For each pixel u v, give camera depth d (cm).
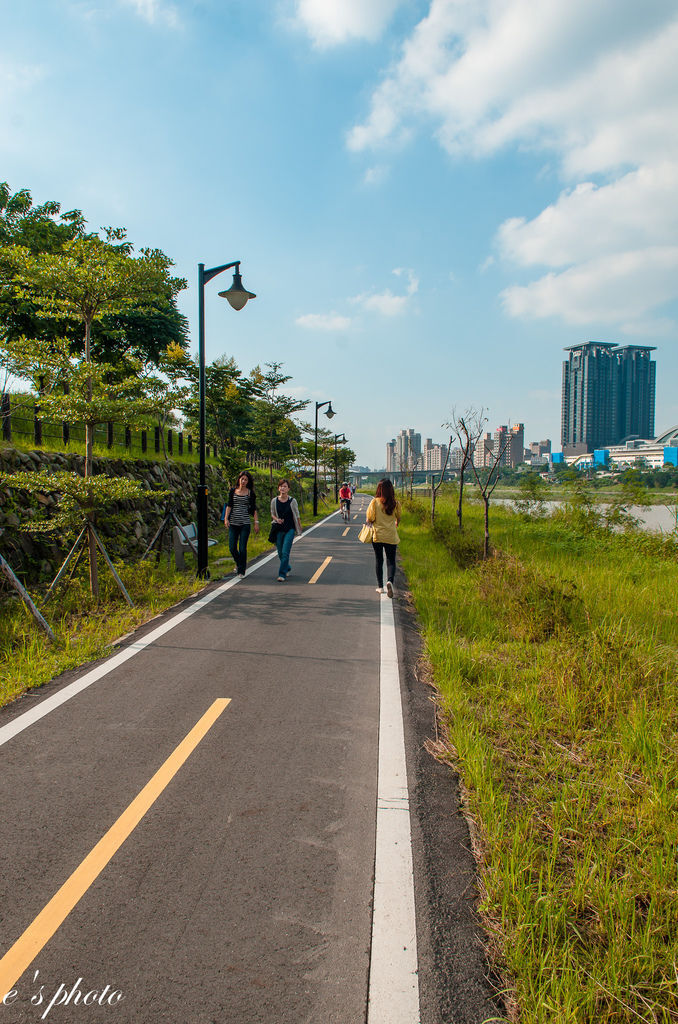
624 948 211
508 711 431
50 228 2106
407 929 226
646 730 383
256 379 2727
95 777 340
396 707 442
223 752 370
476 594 814
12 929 225
